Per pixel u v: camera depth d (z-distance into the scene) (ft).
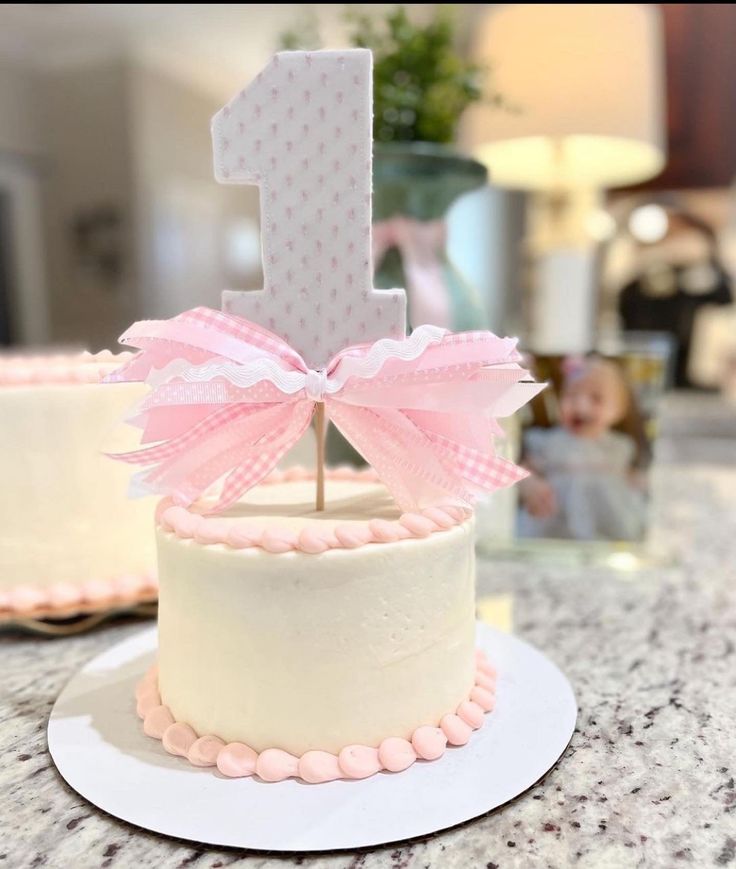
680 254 3.22
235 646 0.80
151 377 0.86
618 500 1.61
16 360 1.34
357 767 0.79
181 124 5.24
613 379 1.56
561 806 0.78
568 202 3.21
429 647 0.84
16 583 1.19
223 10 4.02
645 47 1.98
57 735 0.89
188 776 0.80
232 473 0.90
